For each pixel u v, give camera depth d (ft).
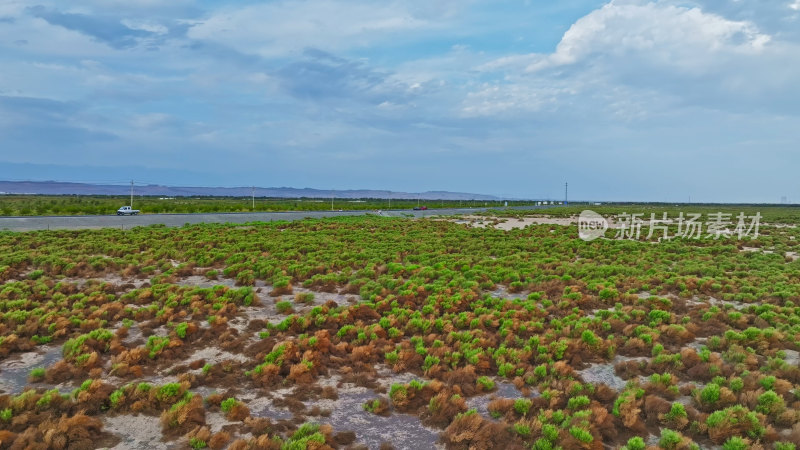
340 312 49.73
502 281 68.13
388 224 153.58
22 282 55.77
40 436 25.63
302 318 46.29
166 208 232.32
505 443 27.09
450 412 30.17
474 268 73.05
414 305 53.21
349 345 41.60
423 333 45.19
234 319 48.60
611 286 61.05
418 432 28.63
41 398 28.58
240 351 40.24
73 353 36.52
